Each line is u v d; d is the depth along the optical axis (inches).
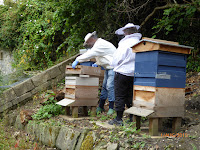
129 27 146.8
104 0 265.3
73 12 262.8
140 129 134.4
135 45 132.0
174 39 275.7
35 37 360.5
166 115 123.7
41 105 226.4
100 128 145.9
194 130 121.6
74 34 285.0
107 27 279.1
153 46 119.7
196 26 249.4
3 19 431.8
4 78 313.0
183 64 129.0
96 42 180.2
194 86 204.7
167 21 212.4
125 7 254.1
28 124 190.1
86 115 196.2
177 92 127.6
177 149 105.3
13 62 419.5
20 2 391.2
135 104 133.0
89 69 183.5
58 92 219.5
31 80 253.9
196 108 166.7
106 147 120.6
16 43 424.2
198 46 253.4
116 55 146.3
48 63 355.6
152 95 121.9
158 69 119.8
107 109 208.7
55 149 157.5
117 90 147.6
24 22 393.7
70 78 185.3
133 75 143.6
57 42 366.3
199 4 189.2
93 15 267.9
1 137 177.8
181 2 255.1
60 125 166.4
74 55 308.8
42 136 171.8
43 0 374.0
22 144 161.9
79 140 139.8
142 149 110.3
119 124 149.2
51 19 354.3
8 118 221.9
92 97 189.2
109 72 185.6
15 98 241.8
